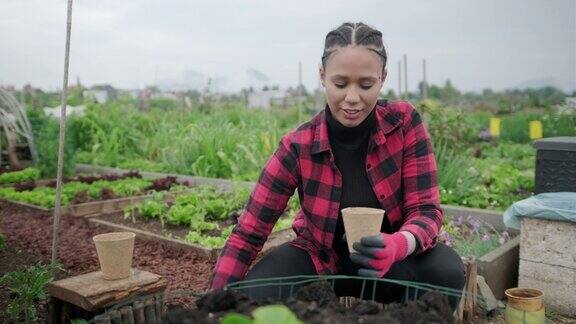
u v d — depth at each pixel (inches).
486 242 172.2
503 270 151.2
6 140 366.0
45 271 107.1
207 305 58.5
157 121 487.2
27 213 234.8
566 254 139.0
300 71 514.9
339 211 90.2
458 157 267.6
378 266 66.6
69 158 344.8
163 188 294.4
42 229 203.6
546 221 141.6
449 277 84.9
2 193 271.6
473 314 119.4
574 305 138.5
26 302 105.7
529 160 389.1
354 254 68.2
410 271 86.5
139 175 330.6
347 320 51.6
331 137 88.7
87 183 309.0
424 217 84.0
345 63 75.6
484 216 210.8
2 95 277.4
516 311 117.6
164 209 230.1
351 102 77.1
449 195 246.4
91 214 234.7
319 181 88.9
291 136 90.6
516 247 159.9
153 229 206.7
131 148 434.3
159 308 91.4
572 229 137.5
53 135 339.3
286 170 89.4
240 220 89.7
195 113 520.7
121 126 440.8
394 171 88.3
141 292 96.1
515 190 277.7
